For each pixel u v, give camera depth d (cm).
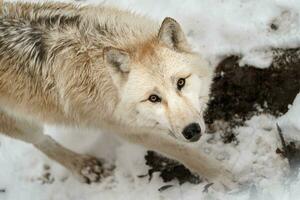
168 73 900
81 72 973
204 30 1232
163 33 917
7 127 1138
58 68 991
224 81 1177
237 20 1211
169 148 1047
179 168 1151
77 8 1056
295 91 1124
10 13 1046
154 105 913
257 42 1175
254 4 1216
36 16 1029
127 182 1184
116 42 960
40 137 1188
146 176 1170
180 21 1261
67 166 1227
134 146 1209
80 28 989
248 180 1081
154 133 1009
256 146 1111
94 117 1029
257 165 1091
